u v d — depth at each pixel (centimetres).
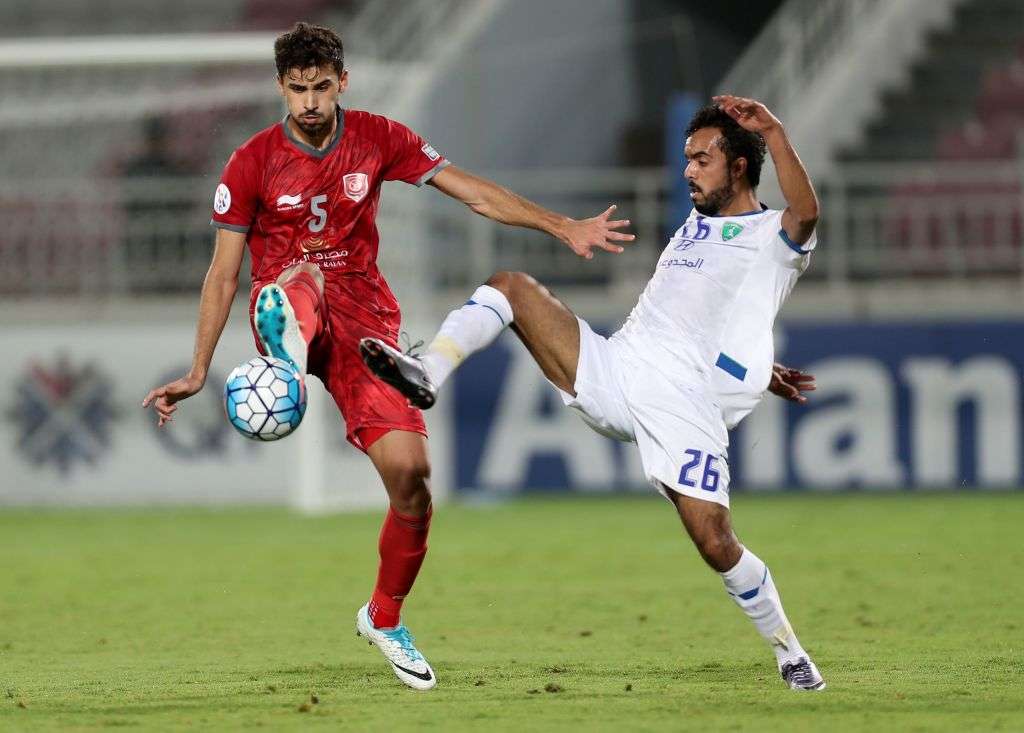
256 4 6888
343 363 1802
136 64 4541
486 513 4450
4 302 5228
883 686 1769
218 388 4841
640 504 4681
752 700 1675
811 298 5056
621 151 5919
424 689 1791
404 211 4591
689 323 1731
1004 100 6222
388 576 1803
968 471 4719
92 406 4859
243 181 1778
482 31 5772
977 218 5384
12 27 7019
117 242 5212
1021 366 4697
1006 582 2838
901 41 6338
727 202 1758
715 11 6562
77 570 3262
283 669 1980
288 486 4831
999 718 1548
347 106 4472
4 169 5416
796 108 6106
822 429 4747
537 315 1762
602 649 2138
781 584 2855
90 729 1530
